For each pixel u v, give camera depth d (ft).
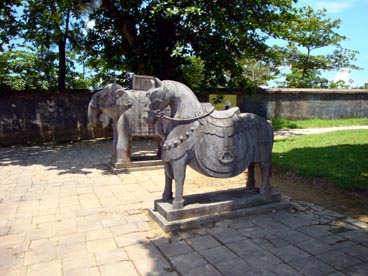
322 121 58.49
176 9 31.35
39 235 12.66
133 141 42.65
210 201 14.29
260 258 10.48
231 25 33.55
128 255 10.87
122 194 18.48
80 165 27.50
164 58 43.11
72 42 47.52
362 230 12.67
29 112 42.65
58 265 10.29
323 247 11.21
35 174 24.18
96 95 24.79
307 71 89.71
